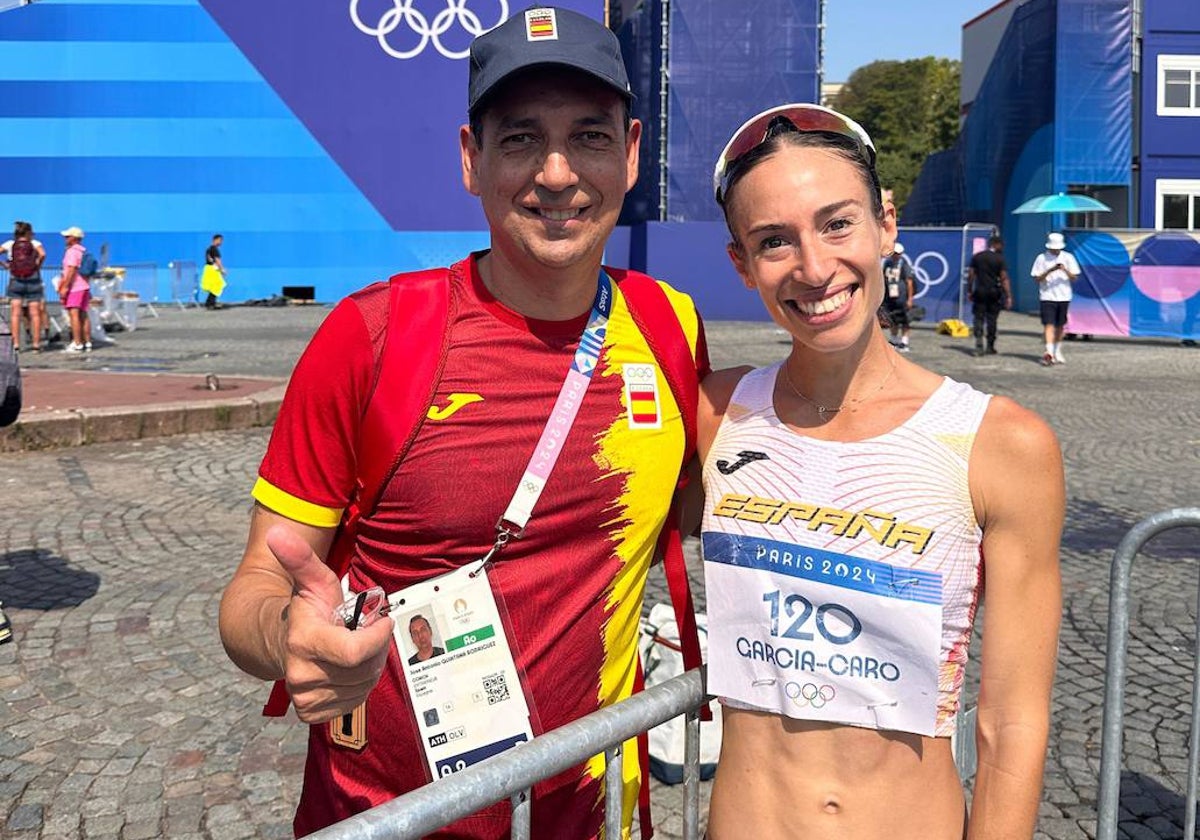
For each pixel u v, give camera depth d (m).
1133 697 4.09
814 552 1.50
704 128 24.02
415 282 1.61
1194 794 2.52
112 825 3.15
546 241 1.56
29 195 24.00
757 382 1.66
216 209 24.45
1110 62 24.95
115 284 18.45
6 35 23.42
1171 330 18.02
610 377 1.64
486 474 1.57
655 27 24.88
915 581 1.44
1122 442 9.25
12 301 15.16
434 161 24.66
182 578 5.40
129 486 7.34
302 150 24.42
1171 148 25.66
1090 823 3.21
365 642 1.17
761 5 23.78
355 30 24.06
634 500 1.65
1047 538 1.44
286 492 1.56
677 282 23.67
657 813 3.25
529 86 1.53
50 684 4.12
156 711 3.90
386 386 1.55
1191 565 5.79
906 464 1.47
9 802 3.27
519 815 1.41
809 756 1.53
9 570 5.52
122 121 23.97
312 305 24.55
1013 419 1.45
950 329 19.56
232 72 24.05
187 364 13.59
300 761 3.54
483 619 1.56
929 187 32.91
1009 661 1.44
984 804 1.45
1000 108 27.67
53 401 9.67
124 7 23.59
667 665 3.50
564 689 1.63
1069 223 25.44
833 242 1.48
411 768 1.59
